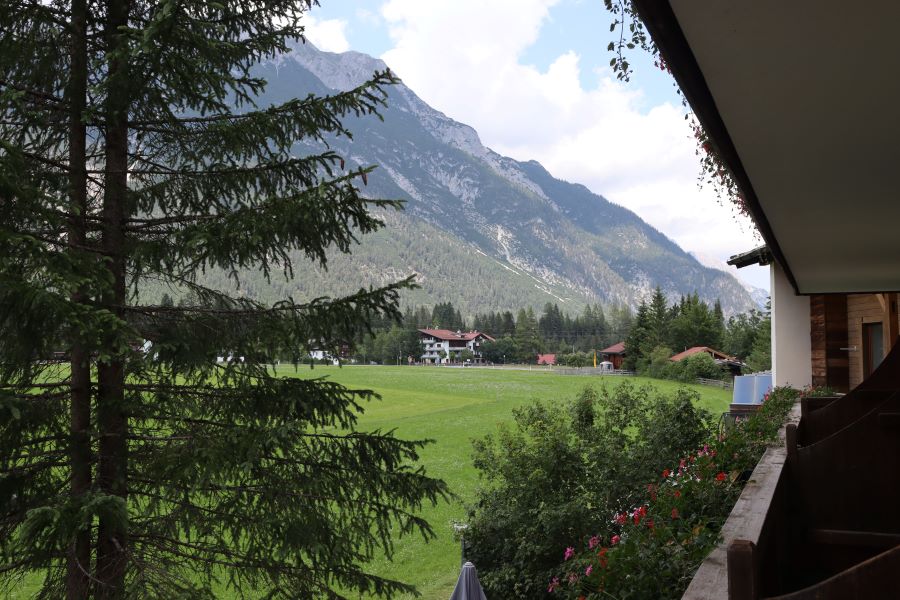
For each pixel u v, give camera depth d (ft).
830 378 35.76
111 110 14.21
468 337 516.32
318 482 15.25
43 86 14.64
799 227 14.35
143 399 15.34
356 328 15.56
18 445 13.55
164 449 14.74
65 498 13.03
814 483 11.37
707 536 6.72
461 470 79.61
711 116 7.72
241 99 16.71
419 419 130.11
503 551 25.99
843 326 35.78
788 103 7.36
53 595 14.26
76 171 14.80
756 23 5.50
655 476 25.64
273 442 14.67
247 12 16.43
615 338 499.10
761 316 257.96
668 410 28.40
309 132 15.88
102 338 12.90
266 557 15.07
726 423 28.76
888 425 11.06
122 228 15.49
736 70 6.47
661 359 238.27
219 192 16.56
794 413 19.35
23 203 12.15
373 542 16.12
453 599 21.56
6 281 11.17
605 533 23.62
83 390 14.61
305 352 15.29
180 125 15.52
